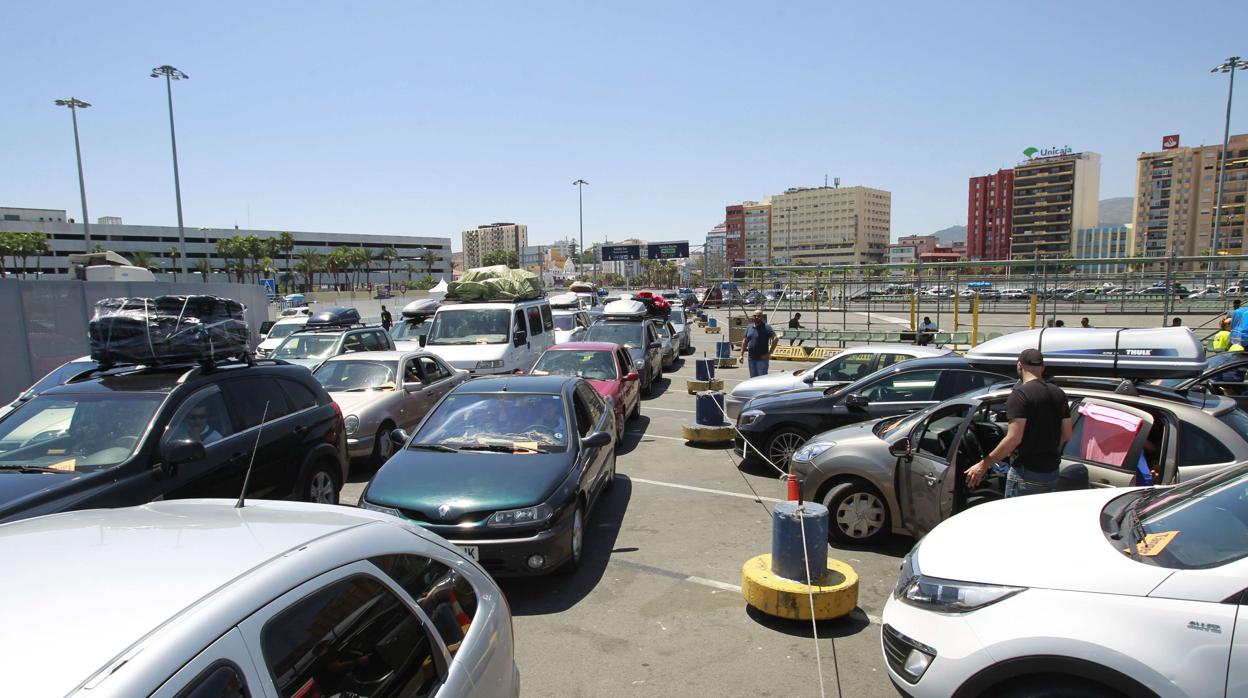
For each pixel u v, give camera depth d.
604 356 11.55
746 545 6.25
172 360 5.62
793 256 170.00
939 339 22.11
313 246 127.19
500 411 6.55
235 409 5.74
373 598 2.28
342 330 14.77
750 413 8.75
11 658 1.55
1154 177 151.75
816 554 4.74
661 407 14.09
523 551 5.04
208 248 111.75
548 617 4.88
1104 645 2.57
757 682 4.04
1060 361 6.61
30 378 12.12
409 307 19.58
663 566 5.79
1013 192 166.88
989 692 2.84
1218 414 4.92
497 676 2.76
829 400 8.31
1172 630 2.52
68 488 4.37
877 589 5.28
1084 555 2.96
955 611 3.00
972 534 3.46
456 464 5.72
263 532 2.29
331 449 6.66
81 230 99.94
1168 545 2.88
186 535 2.23
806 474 6.32
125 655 1.56
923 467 5.47
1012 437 4.66
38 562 1.99
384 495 5.32
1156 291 42.38
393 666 2.23
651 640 4.55
